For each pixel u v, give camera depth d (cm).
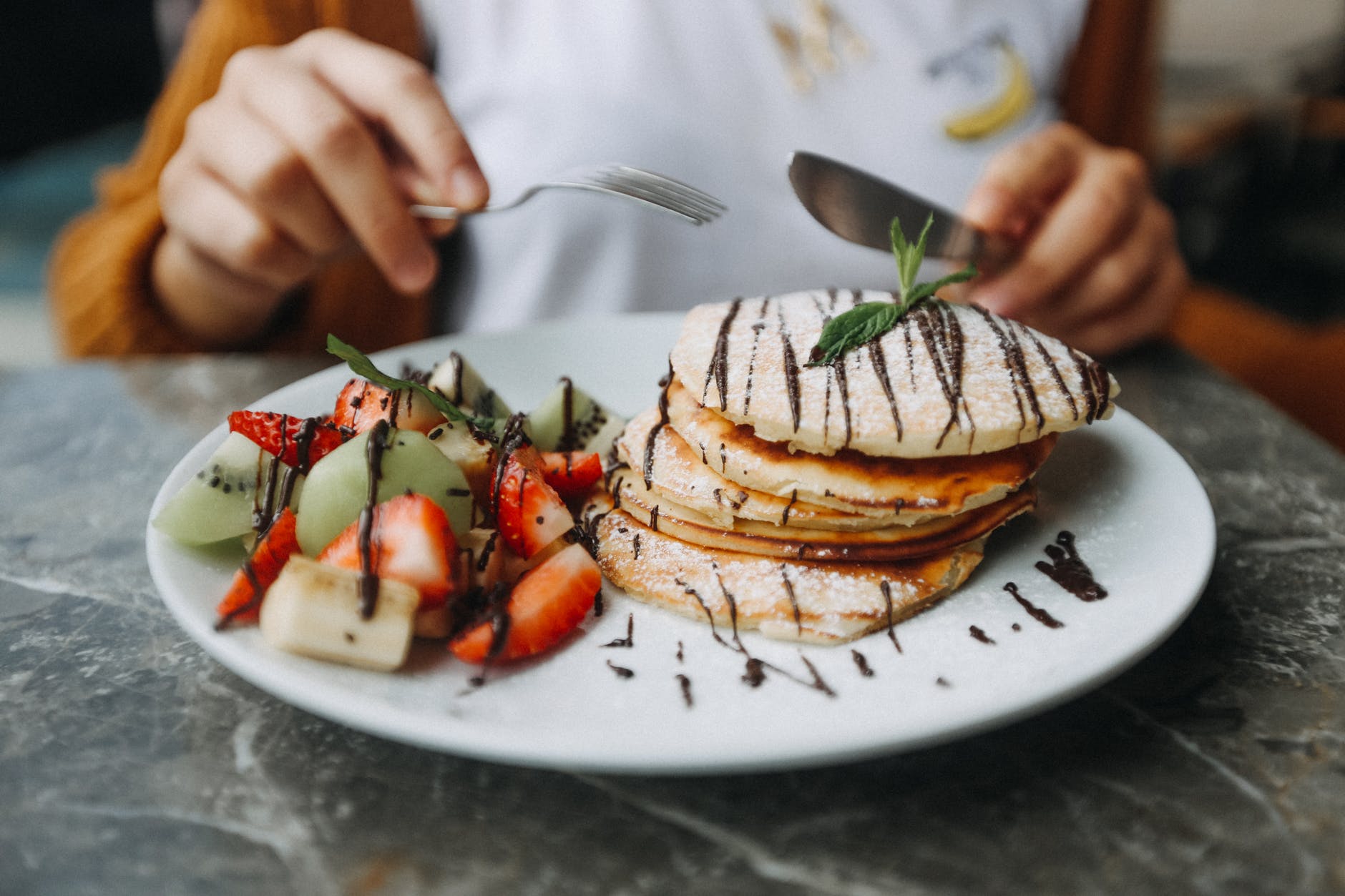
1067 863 24
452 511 30
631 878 24
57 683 29
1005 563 31
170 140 55
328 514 29
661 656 29
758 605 29
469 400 36
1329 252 105
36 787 26
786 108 59
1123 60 69
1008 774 26
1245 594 31
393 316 60
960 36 61
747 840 25
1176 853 24
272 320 57
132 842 25
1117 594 29
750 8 59
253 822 25
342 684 26
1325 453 40
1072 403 31
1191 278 109
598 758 24
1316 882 23
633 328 44
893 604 29
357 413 32
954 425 30
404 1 61
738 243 60
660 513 32
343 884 24
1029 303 46
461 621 29
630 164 58
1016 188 47
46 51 139
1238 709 27
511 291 61
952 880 24
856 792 26
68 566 34
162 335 54
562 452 37
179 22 82
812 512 31
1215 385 46
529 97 60
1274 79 116
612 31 59
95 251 55
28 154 138
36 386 47
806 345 33
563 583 29
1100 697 28
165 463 41
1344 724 27
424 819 25
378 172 42
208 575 29
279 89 43
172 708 28
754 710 26
